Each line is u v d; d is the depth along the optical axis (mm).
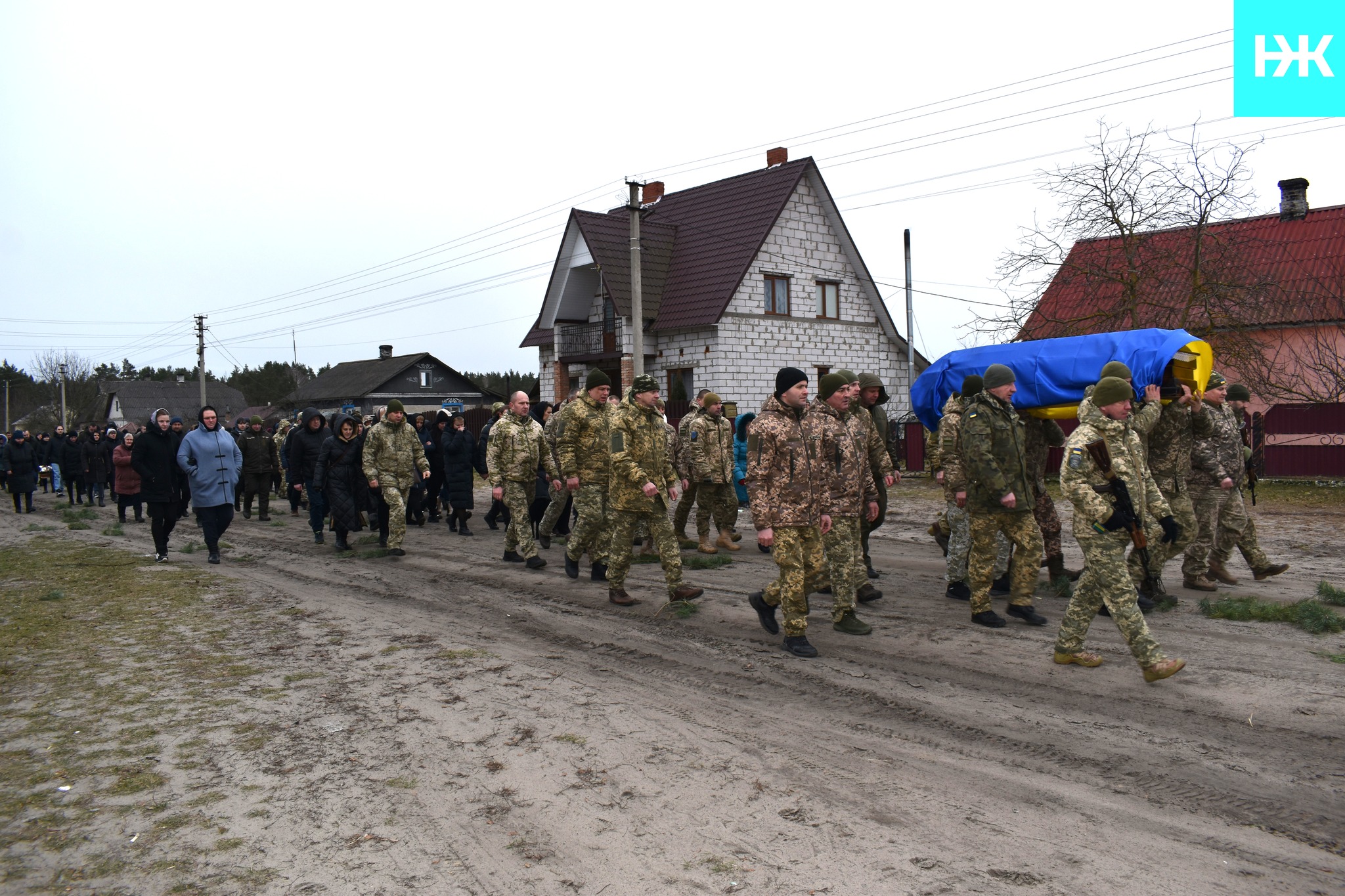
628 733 4723
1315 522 11867
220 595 8805
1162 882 3094
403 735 4742
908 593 7910
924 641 6242
